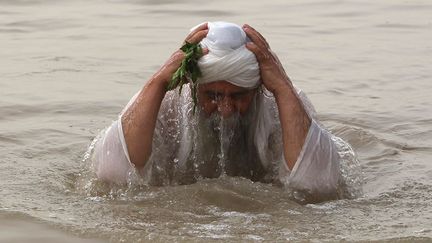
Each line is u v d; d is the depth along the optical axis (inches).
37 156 486.0
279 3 933.8
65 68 676.7
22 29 810.8
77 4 917.2
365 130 545.6
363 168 480.1
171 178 425.7
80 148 502.9
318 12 898.1
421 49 757.9
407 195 430.9
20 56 714.2
